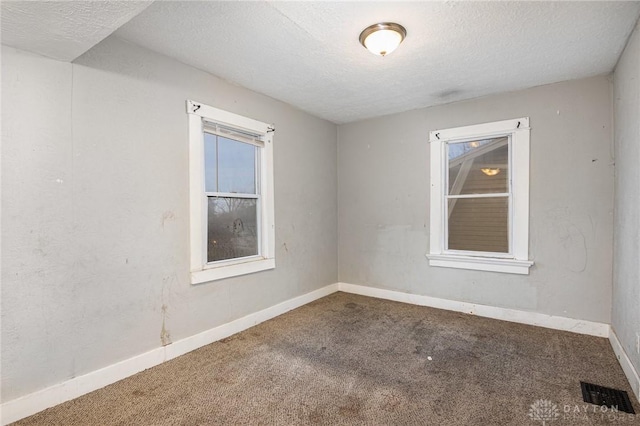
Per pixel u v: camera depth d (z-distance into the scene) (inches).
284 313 143.5
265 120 135.0
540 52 98.2
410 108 153.1
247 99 126.8
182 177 104.2
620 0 72.6
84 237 81.8
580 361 96.2
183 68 104.4
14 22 61.1
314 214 163.8
